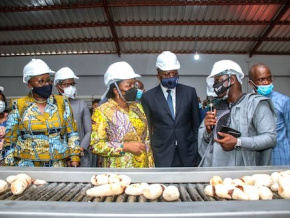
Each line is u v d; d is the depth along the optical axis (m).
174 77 1.93
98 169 1.09
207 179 1.03
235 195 0.82
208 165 1.56
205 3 6.62
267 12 7.09
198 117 2.04
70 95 2.32
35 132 1.52
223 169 1.07
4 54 8.98
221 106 1.60
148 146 1.60
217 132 1.46
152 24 7.38
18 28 7.56
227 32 7.87
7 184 0.95
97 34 7.97
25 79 1.57
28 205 0.65
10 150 1.51
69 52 8.97
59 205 0.65
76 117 2.29
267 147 1.38
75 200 0.86
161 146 1.95
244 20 7.38
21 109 1.54
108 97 1.61
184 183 1.03
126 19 7.34
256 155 1.54
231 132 1.37
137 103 1.68
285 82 9.11
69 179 1.05
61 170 1.08
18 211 0.62
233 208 0.62
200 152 1.70
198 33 7.90
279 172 1.03
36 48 8.67
